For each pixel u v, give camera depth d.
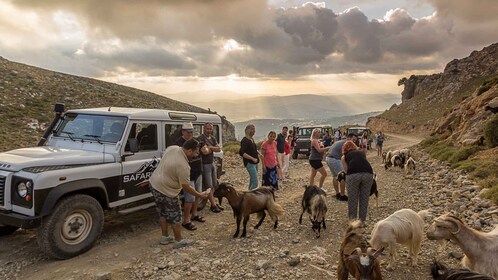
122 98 49.53
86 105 40.34
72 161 6.38
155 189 6.45
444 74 109.19
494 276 4.58
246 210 7.29
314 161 10.90
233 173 15.91
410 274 5.56
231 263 5.89
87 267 5.68
